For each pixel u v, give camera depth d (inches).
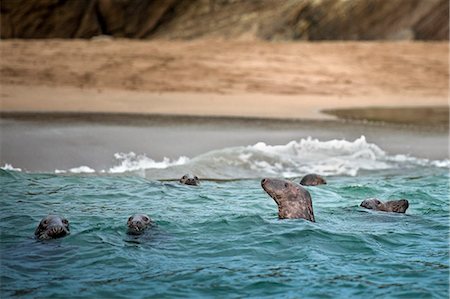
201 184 1375.5
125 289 761.6
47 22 4330.7
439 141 1903.3
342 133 1946.4
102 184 1317.7
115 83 2731.3
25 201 1155.9
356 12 4242.1
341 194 1278.3
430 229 1015.0
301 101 2564.0
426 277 802.8
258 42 3646.7
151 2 4557.1
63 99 2380.7
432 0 4229.8
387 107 2518.5
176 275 802.8
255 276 803.4
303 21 4276.6
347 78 3019.2
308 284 778.8
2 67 2854.3
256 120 2097.7
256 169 1566.2
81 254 871.7
